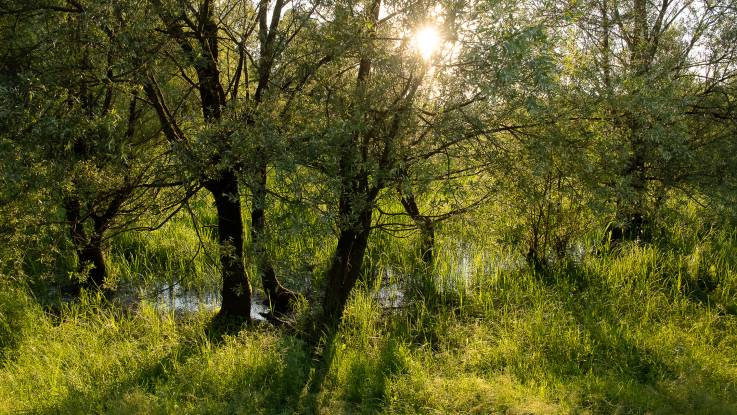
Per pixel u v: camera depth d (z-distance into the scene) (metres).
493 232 8.70
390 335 7.64
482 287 9.02
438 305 8.62
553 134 6.07
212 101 6.79
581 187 7.15
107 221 8.10
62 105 5.54
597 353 6.93
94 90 6.29
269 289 8.67
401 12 5.75
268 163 5.68
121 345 7.17
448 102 5.71
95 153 6.08
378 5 6.34
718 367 6.56
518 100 5.44
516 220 9.60
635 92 6.64
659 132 6.54
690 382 6.15
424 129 6.09
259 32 6.48
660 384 6.23
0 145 5.10
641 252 9.79
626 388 6.15
